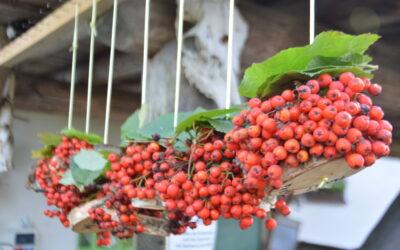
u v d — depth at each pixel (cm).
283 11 72
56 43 92
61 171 58
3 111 105
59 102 135
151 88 68
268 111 37
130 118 54
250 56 66
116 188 48
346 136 35
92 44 67
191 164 42
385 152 36
